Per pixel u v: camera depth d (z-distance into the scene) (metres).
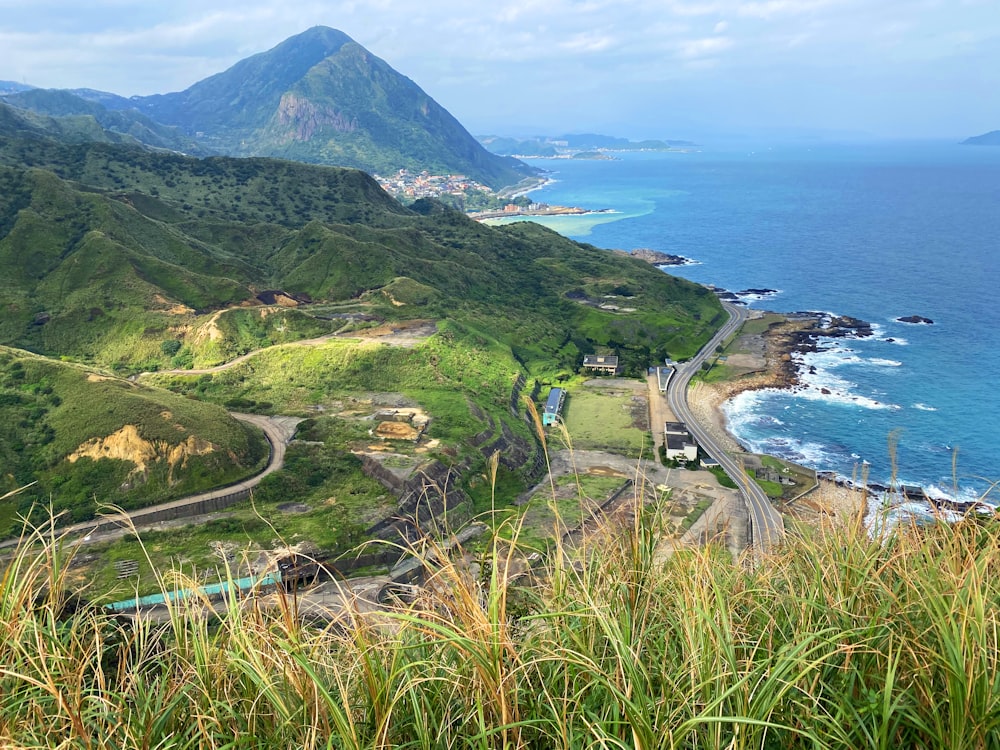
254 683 7.46
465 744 6.74
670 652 7.72
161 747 6.98
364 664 7.05
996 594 7.39
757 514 68.75
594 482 76.81
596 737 6.21
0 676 7.60
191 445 69.75
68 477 66.38
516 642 7.91
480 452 79.81
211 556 54.66
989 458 86.50
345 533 59.41
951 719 6.07
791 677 6.91
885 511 9.83
